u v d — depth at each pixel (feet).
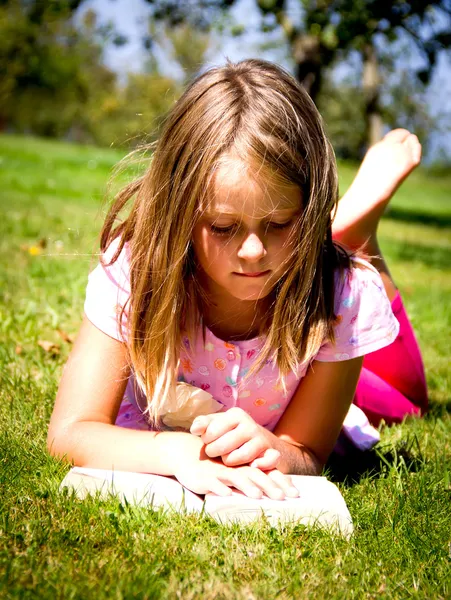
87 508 5.70
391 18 28.94
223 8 34.58
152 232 6.28
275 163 5.65
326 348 6.71
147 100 109.60
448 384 11.05
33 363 10.12
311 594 4.78
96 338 6.68
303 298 6.30
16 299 13.42
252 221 5.74
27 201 28.94
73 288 14.29
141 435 6.35
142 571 4.85
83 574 4.78
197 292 6.60
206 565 5.07
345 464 7.79
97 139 134.41
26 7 40.47
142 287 6.40
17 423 7.64
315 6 30.07
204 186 5.77
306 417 6.93
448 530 5.95
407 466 7.57
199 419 6.08
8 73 91.91
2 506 5.69
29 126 145.28
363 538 5.70
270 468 6.15
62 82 118.83
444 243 36.29
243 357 6.81
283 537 5.54
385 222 43.86
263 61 6.37
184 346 6.80
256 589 4.77
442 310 16.31
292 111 5.92
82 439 6.39
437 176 113.60
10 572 4.73
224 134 5.71
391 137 9.28
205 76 6.15
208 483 5.93
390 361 9.02
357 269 7.02
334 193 6.22
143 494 5.96
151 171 6.31
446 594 4.94
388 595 4.87
